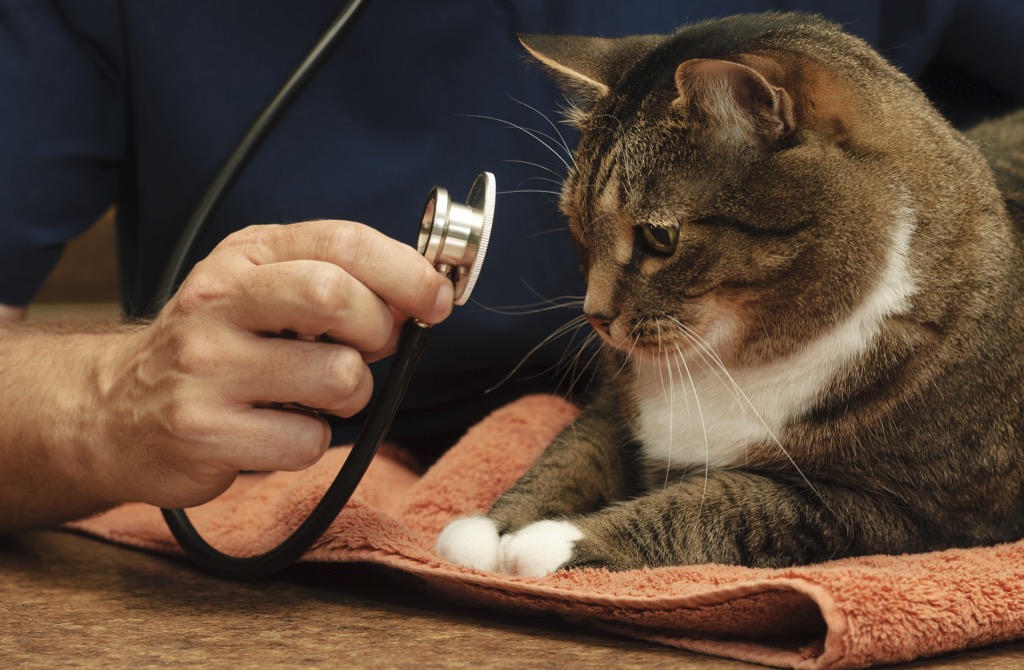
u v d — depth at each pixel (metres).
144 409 0.89
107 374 0.96
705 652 0.75
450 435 1.55
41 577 0.97
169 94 1.44
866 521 1.04
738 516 1.03
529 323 1.47
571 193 1.28
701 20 1.51
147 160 1.47
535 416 1.36
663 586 0.80
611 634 0.81
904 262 1.06
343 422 1.52
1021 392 1.09
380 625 0.81
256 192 1.44
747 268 1.10
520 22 1.47
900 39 1.61
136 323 1.12
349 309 0.81
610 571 0.90
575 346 1.50
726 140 1.11
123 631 0.78
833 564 0.91
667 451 1.20
